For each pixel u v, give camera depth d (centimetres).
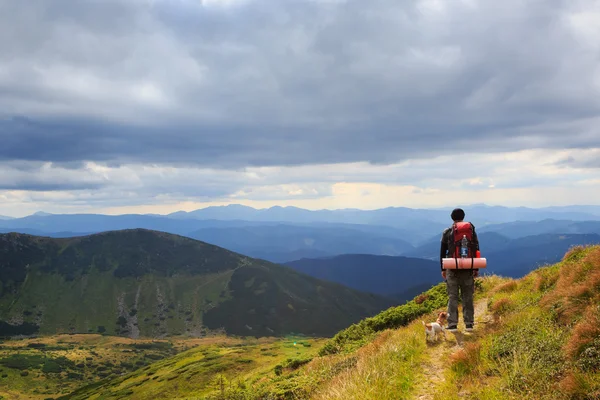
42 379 15538
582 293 771
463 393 615
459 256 921
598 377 512
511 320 874
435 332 920
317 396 917
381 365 811
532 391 551
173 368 8069
